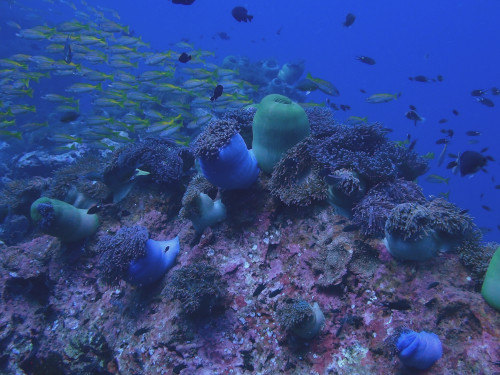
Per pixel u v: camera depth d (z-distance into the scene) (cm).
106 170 161
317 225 127
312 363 105
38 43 672
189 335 117
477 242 108
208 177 132
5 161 365
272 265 128
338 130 145
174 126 237
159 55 307
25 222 202
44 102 577
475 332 96
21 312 140
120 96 277
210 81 278
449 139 215
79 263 151
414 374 94
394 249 109
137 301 134
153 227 156
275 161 137
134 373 117
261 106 136
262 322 117
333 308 111
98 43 314
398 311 104
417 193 124
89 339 131
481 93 265
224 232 139
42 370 129
